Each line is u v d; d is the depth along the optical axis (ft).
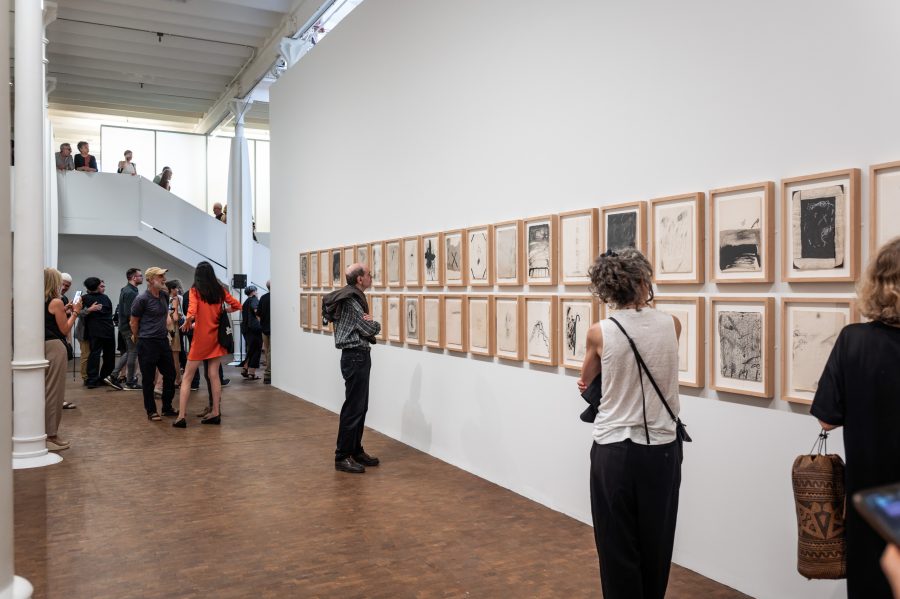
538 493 16.94
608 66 14.74
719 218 12.27
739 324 11.91
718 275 12.29
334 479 18.94
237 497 17.26
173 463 20.62
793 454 11.13
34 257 20.58
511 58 17.84
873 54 9.95
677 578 12.48
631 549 8.84
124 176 52.90
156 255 57.77
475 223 19.43
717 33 12.32
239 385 37.70
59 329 22.39
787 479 11.21
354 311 19.67
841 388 7.84
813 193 10.72
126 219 52.95
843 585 10.34
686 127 12.96
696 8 12.71
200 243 55.62
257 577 12.42
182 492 17.70
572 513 15.78
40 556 13.43
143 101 59.16
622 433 8.82
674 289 13.26
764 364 11.44
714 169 12.42
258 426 26.22
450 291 20.62
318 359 31.01
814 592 10.74
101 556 13.43
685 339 12.94
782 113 11.25
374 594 11.70
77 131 72.43
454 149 20.38
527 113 17.26
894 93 9.71
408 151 22.99
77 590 11.89
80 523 15.34
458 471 19.85
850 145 10.28
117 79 51.55
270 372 38.45
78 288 55.42
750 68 11.75
